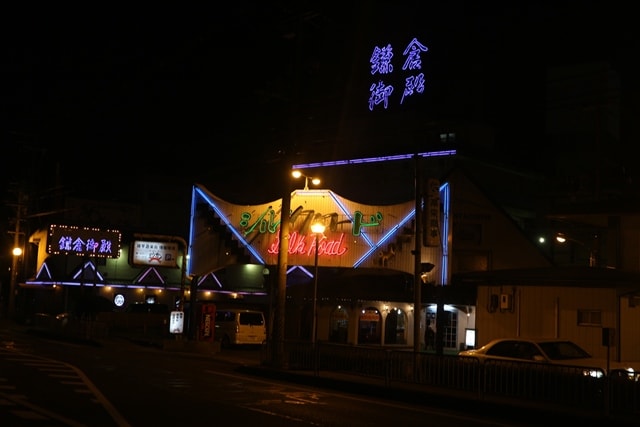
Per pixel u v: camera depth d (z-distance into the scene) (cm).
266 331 3588
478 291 2723
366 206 3294
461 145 5075
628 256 2594
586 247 4694
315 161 5906
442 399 1623
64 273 5559
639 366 1906
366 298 4041
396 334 4191
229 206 3634
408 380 1831
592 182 4738
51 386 1623
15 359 2291
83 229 5191
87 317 4731
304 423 1245
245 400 1539
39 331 4234
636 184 4566
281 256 2345
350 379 1923
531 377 1547
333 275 4444
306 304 4288
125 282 5794
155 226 6725
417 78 5716
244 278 6125
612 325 2388
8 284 6762
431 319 4144
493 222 4075
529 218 5288
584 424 1354
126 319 5031
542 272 2556
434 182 2778
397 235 3212
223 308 3838
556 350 1888
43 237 5591
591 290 2448
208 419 1238
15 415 1198
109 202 6512
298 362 2194
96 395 1498
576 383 1460
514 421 1441
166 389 1670
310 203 3384
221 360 2838
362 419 1338
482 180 5106
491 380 1627
